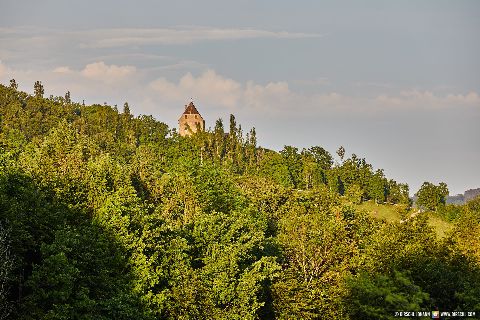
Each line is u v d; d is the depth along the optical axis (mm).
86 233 43531
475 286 45938
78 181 54562
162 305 43375
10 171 47906
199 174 91875
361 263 55781
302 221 66125
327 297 56625
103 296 40969
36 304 36719
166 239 49625
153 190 81562
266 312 56500
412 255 48906
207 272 47469
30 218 43031
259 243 56375
